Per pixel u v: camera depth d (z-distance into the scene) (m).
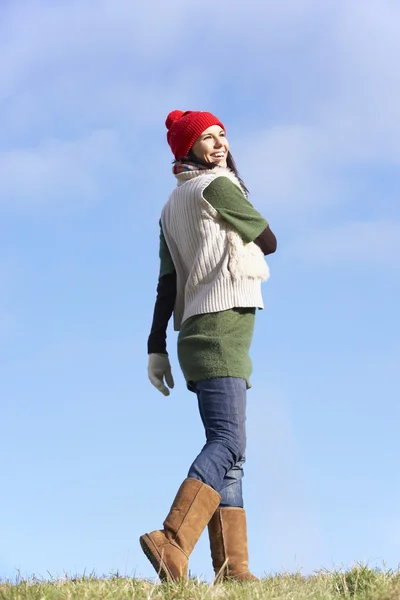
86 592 3.00
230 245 3.70
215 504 3.47
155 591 3.11
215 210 3.73
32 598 2.93
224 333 3.65
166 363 4.02
